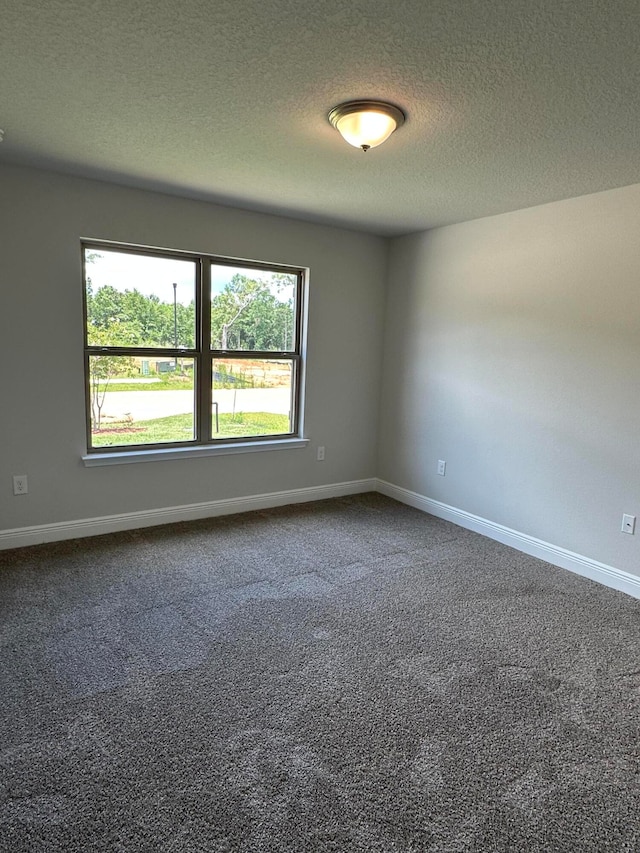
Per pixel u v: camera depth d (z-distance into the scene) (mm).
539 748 1790
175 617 2566
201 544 3484
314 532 3777
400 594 2881
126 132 2385
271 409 4262
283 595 2826
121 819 1477
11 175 2965
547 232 3281
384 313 4609
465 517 3979
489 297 3680
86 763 1664
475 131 2230
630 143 2301
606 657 2332
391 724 1884
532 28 1519
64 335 3258
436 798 1580
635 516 2943
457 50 1646
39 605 2631
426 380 4246
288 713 1924
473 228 3756
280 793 1578
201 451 3859
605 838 1469
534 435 3451
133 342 3586
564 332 3229
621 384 2963
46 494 3357
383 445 4758
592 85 1822
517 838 1461
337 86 1904
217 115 2180
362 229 4227
